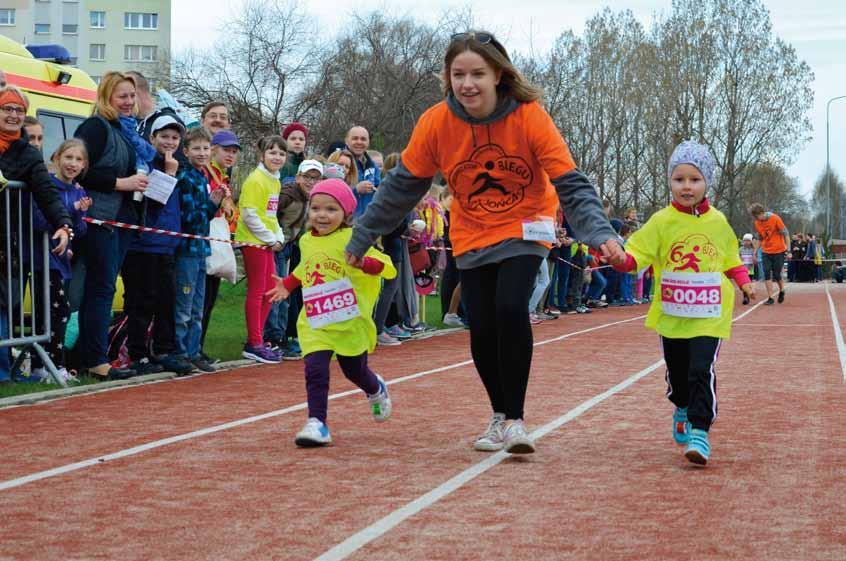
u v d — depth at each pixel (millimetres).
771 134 46750
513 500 4156
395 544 3512
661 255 5301
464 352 10922
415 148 5262
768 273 21188
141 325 8445
